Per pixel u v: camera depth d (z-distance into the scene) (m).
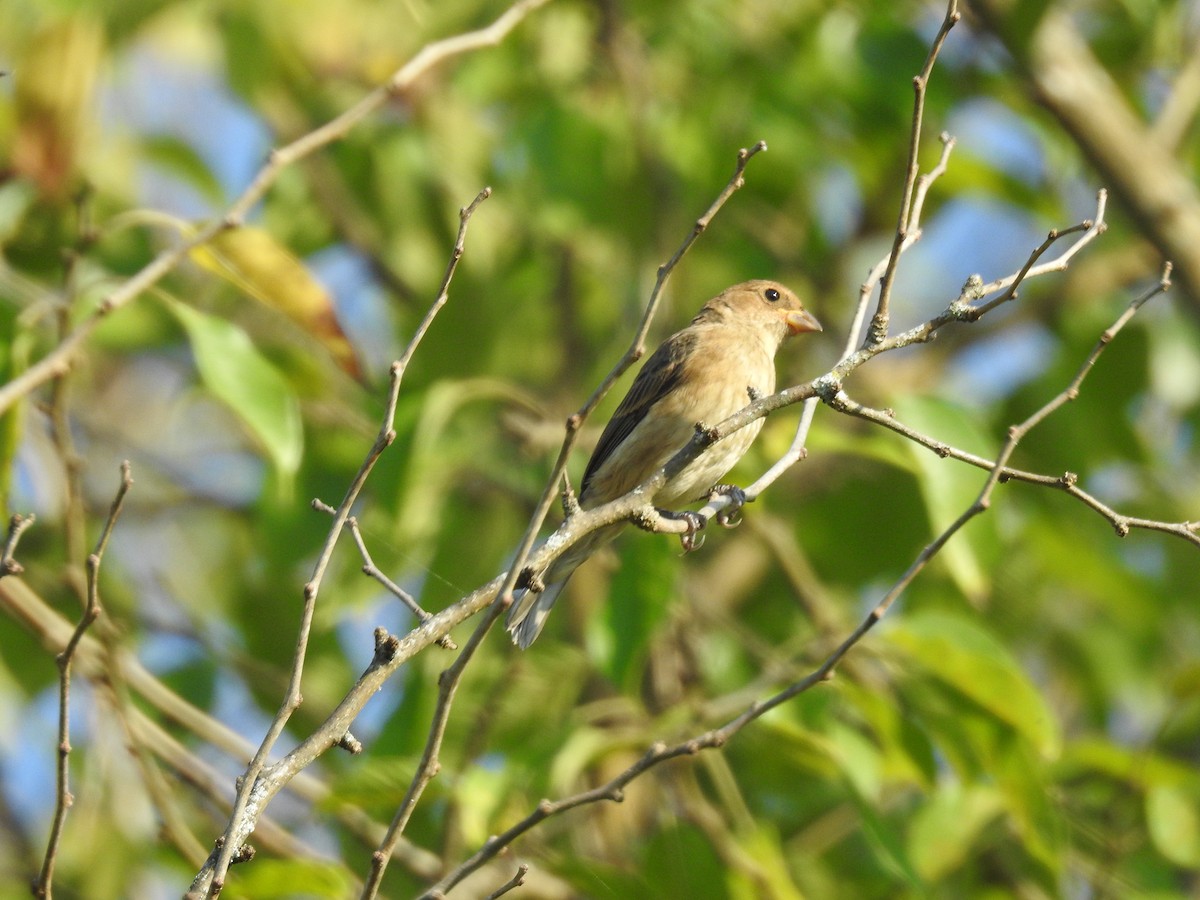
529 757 9.91
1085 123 12.41
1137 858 11.42
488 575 13.20
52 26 10.31
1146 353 14.78
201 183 13.40
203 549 14.92
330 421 13.18
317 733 6.46
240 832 6.12
